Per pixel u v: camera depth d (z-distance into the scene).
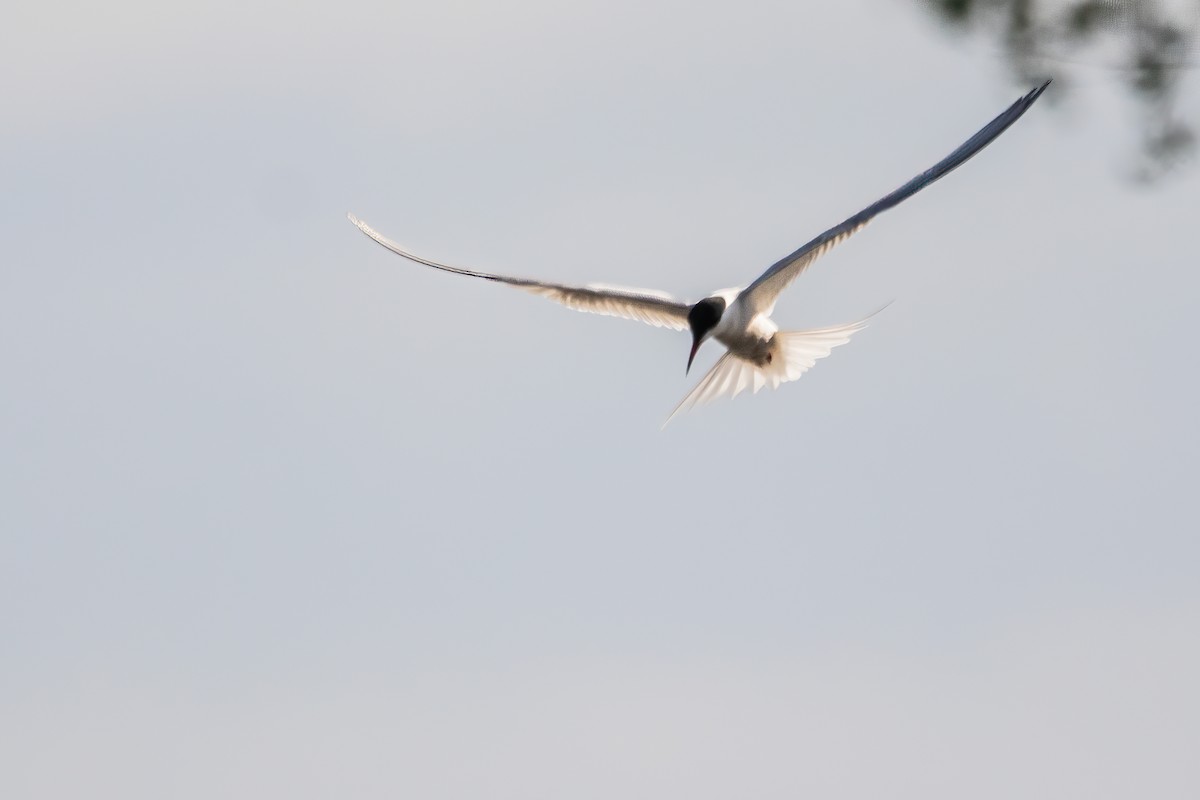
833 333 19.97
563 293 19.80
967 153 18.95
